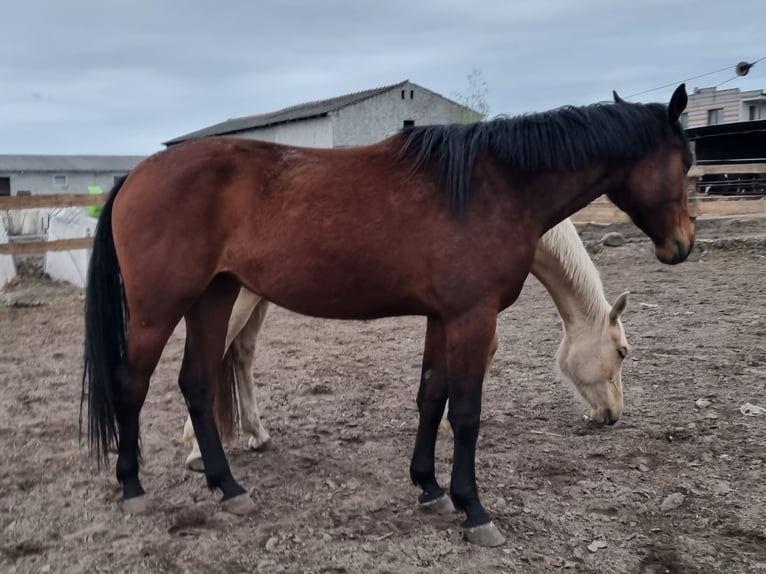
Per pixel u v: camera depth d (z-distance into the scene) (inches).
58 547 108.3
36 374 215.0
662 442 151.6
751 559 104.7
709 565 103.3
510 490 129.6
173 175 112.7
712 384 187.8
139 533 112.7
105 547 108.2
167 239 111.7
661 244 120.0
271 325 296.2
